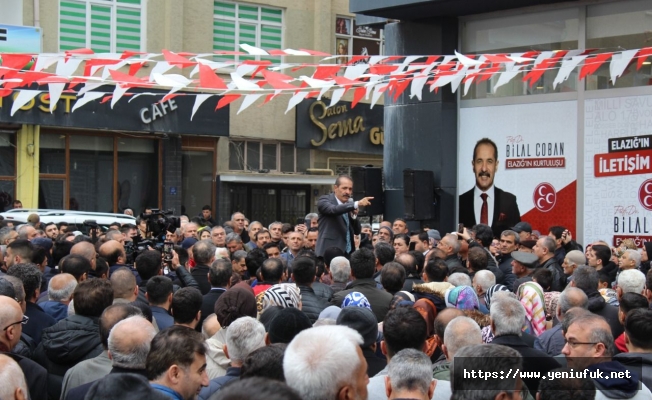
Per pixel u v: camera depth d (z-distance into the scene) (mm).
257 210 22672
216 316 5648
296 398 2086
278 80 8016
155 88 19922
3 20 18703
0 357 3561
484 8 13422
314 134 22281
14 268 6102
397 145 14617
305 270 6902
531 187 13430
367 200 9688
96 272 7520
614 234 12586
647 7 12297
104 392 3559
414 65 9297
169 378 3926
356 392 3039
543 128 13305
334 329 3135
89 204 20062
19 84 8906
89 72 8062
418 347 4594
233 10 21797
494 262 9727
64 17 19547
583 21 12867
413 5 13180
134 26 20391
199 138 21344
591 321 4570
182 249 9117
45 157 19484
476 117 14055
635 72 12383
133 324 4312
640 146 12328
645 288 7121
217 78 7637
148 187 20812
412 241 10469
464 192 14180
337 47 23297
